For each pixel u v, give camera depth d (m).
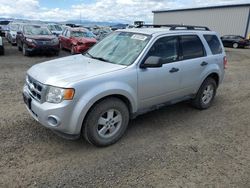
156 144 4.05
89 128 3.66
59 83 3.41
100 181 3.11
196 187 3.07
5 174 3.15
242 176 3.32
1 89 6.68
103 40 5.10
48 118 3.46
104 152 3.76
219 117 5.35
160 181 3.15
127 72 3.91
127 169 3.36
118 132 4.02
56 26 21.91
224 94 7.18
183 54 4.85
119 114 3.95
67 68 3.92
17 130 4.29
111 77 3.72
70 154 3.67
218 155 3.81
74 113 3.44
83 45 14.41
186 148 3.97
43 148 3.79
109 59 4.36
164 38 4.51
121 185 3.05
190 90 5.15
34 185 2.99
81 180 3.11
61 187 2.98
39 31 14.42
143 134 4.38
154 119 5.06
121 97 3.96
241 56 18.97
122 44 4.57
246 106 6.16
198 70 5.15
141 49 4.21
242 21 35.97
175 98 4.91
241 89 7.88
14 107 5.34
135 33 4.64
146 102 4.33
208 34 5.55
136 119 5.02
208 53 5.42
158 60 3.99
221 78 5.94
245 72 11.30
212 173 3.36
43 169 3.29
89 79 3.53
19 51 15.45
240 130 4.75
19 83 7.43
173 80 4.64
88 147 3.88
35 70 3.99
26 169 3.27
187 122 5.00
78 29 16.52
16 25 19.00
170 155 3.74
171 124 4.86
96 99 3.55
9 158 3.48
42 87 3.51
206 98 5.71
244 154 3.88
